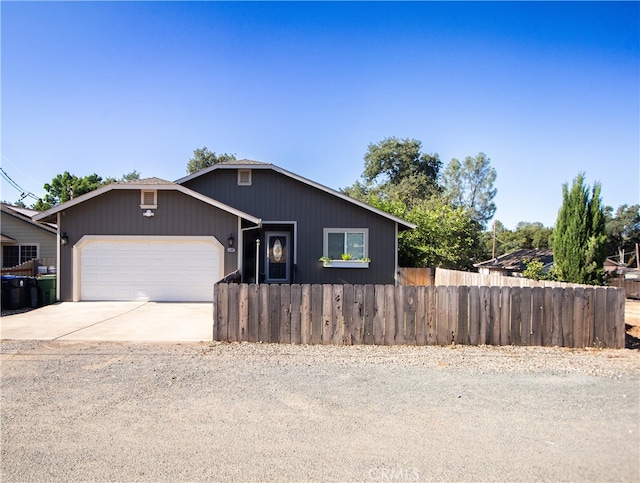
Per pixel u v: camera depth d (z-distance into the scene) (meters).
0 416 4.04
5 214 22.39
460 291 7.14
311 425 3.83
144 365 5.77
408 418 3.98
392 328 7.13
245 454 3.31
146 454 3.31
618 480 2.96
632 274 29.61
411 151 45.81
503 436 3.62
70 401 4.42
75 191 38.38
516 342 7.12
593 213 14.89
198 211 13.16
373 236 15.02
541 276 17.70
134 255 13.09
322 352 6.55
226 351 6.59
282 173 15.09
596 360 6.14
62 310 11.22
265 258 15.77
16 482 2.94
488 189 44.12
